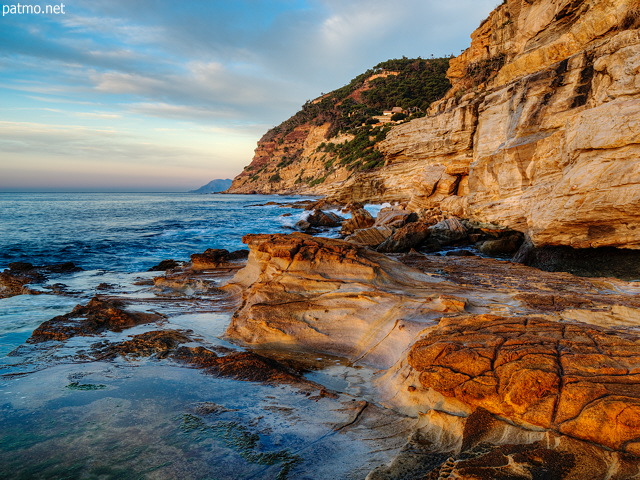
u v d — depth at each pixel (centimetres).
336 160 11456
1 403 475
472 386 418
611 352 428
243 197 13250
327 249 976
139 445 393
